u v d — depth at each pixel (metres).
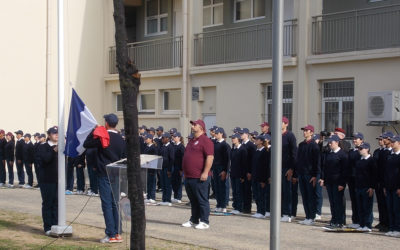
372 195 11.16
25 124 22.97
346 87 17.11
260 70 19.09
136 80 6.62
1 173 20.38
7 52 22.59
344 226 11.62
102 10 24.95
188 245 9.41
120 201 9.05
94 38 24.66
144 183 9.20
